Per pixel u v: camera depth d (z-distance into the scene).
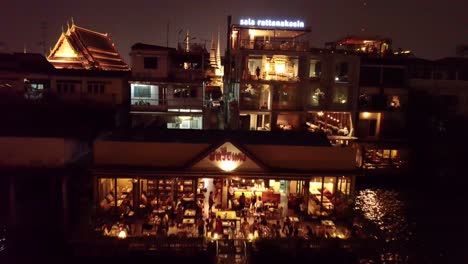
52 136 29.34
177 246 23.86
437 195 40.28
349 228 26.02
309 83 43.59
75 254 23.64
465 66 46.69
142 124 43.16
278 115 44.72
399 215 34.75
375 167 42.72
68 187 28.86
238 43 44.84
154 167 26.72
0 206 28.45
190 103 44.59
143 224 25.16
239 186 30.61
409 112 45.69
